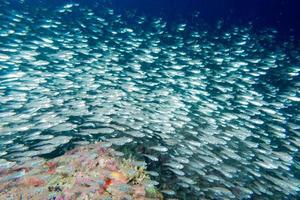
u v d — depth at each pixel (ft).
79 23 77.51
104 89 40.93
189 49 70.49
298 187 25.22
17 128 25.73
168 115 33.47
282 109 44.70
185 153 27.91
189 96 40.91
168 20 103.60
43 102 30.78
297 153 33.91
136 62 53.01
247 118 35.63
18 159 22.20
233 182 26.63
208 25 103.65
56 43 58.95
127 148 28.17
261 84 54.90
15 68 41.37
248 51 73.10
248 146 31.71
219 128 34.78
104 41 66.44
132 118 32.24
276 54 70.18
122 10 106.32
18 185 20.74
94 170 22.52
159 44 70.23
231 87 46.65
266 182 27.40
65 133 29.89
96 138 29.71
